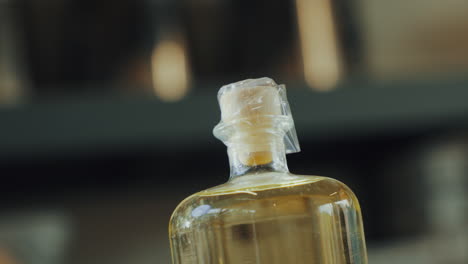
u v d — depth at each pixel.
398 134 1.64
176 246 0.46
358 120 1.44
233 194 0.45
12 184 1.64
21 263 1.42
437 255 1.49
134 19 1.47
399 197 1.63
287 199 0.44
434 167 1.50
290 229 0.44
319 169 1.80
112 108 1.34
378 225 1.74
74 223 1.68
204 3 1.50
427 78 1.49
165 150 1.50
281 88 0.47
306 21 1.53
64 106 1.32
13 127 1.29
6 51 1.42
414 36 1.59
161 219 1.72
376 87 1.46
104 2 1.45
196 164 1.70
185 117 1.36
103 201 1.70
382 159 1.73
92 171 1.62
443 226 1.48
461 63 1.59
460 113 1.48
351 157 1.80
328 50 1.53
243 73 1.51
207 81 1.50
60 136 1.31
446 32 1.60
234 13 1.51
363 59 1.55
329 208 0.44
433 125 1.59
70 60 1.44
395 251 1.51
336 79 1.53
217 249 0.44
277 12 1.52
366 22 1.57
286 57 1.52
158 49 1.48
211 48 1.50
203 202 0.45
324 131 1.49
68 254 1.64
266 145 0.46
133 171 1.66
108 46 1.46
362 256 0.46
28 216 1.49
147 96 1.36
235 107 0.46
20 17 1.42
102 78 1.46
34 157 1.38
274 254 0.44
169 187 1.73
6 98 1.41
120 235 1.70
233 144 0.46
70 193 1.69
